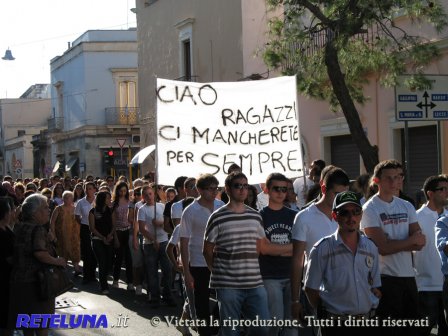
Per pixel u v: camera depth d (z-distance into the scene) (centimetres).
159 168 1050
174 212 1020
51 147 5597
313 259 593
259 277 739
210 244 744
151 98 3161
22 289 758
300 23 1449
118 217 1390
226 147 1073
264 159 1080
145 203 1227
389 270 684
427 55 1381
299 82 1430
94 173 4744
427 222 774
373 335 589
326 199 689
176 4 2883
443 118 1061
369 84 1683
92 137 4756
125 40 4884
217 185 863
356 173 1864
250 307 737
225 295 730
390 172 689
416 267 775
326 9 1412
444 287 727
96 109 4834
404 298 686
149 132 3195
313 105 1998
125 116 4794
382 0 1303
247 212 743
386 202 696
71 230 1639
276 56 1455
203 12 2661
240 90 1083
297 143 1089
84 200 1538
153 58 3134
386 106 1716
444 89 1063
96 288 1432
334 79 1288
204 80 2673
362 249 585
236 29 2417
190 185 1019
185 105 1066
